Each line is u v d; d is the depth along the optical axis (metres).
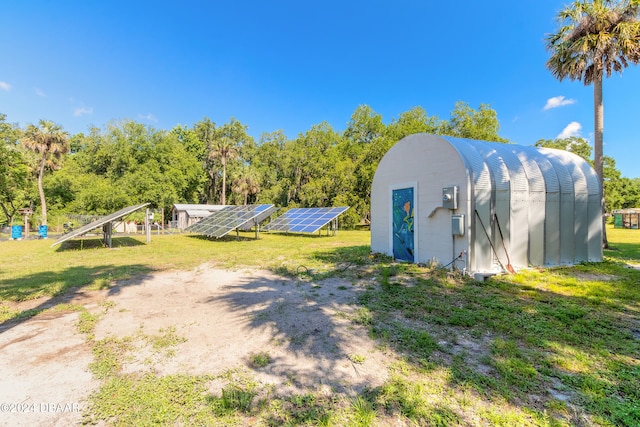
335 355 3.31
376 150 30.44
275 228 22.69
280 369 3.03
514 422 2.17
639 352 3.28
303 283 6.74
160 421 2.24
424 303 5.06
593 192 8.87
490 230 7.15
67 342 3.73
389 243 10.05
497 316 4.40
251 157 47.72
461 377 2.79
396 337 3.75
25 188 29.08
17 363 3.19
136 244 15.81
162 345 3.63
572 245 8.36
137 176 32.41
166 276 7.74
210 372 2.99
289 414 2.30
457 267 7.29
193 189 40.91
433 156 8.10
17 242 18.02
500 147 8.33
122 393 2.61
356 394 2.56
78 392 2.64
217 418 2.27
